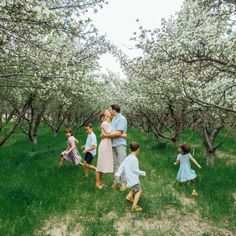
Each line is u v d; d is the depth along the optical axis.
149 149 19.28
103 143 10.17
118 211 8.40
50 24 6.29
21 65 9.88
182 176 11.09
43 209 7.96
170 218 8.24
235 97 7.79
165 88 12.20
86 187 10.13
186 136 28.06
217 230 7.59
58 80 12.18
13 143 20.97
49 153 15.93
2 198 8.29
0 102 19.70
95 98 23.02
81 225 7.48
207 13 7.38
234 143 23.86
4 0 5.13
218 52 7.88
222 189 10.47
